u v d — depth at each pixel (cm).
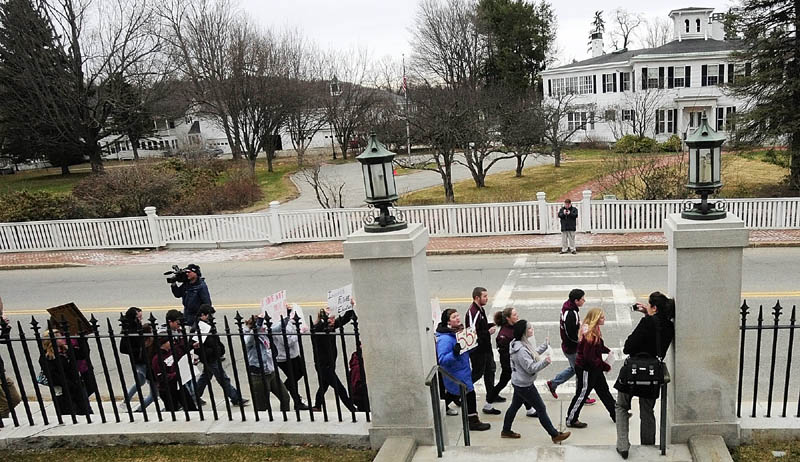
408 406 504
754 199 1638
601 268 1405
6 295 1536
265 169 4675
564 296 1188
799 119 2177
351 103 5131
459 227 1820
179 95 4441
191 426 557
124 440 554
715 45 4319
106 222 1953
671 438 491
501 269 1462
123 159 5838
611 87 4666
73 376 674
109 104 3688
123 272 1698
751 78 2262
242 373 905
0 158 4719
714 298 459
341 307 717
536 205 1761
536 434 642
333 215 1870
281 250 1834
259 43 4266
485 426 661
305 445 531
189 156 3638
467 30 5172
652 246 1561
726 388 476
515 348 596
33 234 1994
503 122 3055
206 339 725
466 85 3503
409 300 479
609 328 985
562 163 3962
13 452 555
